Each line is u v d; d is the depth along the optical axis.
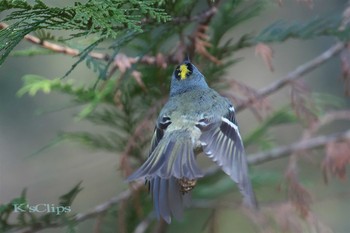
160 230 10.80
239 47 10.10
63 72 15.96
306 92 10.75
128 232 11.00
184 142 7.89
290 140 16.64
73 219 9.49
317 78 17.83
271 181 11.84
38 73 16.02
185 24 9.57
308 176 14.74
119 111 11.23
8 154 15.91
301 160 14.59
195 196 11.48
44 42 9.52
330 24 10.02
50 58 16.06
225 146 7.84
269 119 11.74
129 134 10.72
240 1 10.12
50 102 16.34
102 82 10.62
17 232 9.41
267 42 10.02
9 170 15.78
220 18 10.12
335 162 11.27
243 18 10.15
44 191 15.16
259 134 11.73
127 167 9.94
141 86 9.88
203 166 13.94
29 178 15.62
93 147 11.08
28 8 6.64
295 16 16.72
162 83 10.20
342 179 11.31
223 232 12.65
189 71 8.96
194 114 8.23
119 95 10.31
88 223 13.09
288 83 10.80
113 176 14.46
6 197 15.40
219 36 10.12
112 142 11.10
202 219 12.27
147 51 9.45
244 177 7.32
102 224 10.80
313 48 18.47
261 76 18.19
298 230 10.98
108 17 6.53
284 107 11.73
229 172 7.39
